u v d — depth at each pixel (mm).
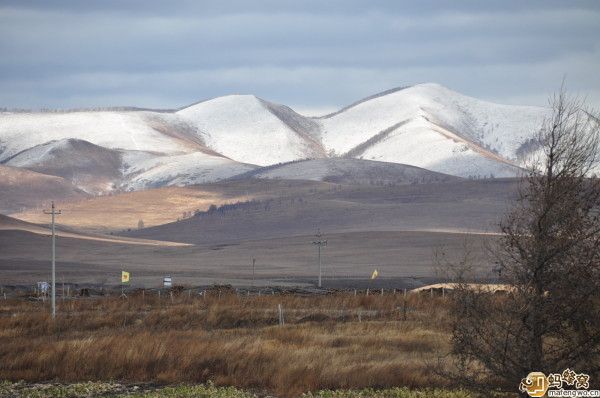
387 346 120500
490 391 72250
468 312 69875
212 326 163000
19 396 94688
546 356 69438
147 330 147625
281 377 98188
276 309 189375
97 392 96688
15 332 146875
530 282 68688
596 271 67938
